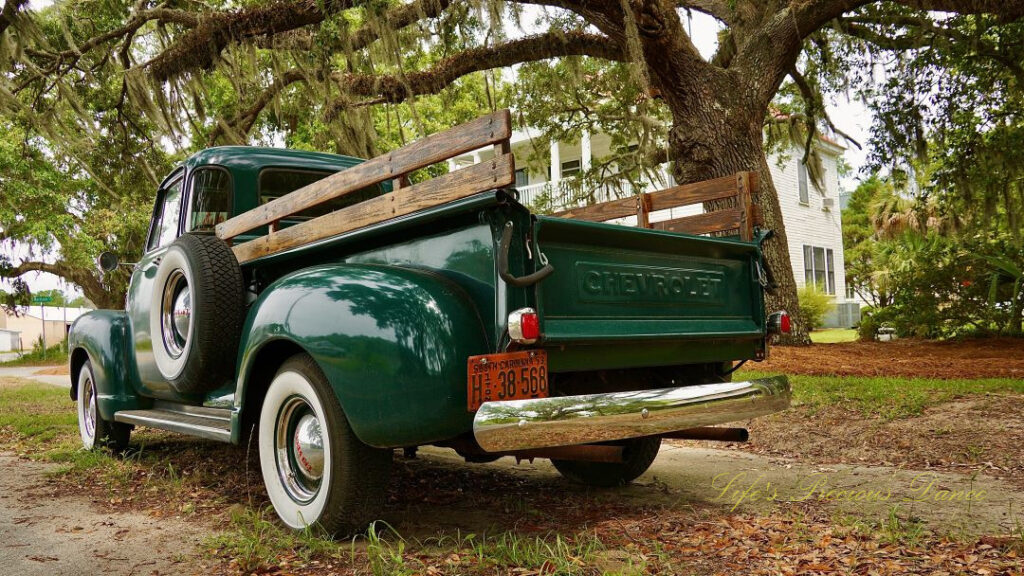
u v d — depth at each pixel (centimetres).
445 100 1395
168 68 1123
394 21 1071
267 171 486
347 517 289
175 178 521
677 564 267
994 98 1359
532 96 1584
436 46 1210
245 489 412
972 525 311
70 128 1326
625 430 271
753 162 1091
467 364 257
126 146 1402
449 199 271
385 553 277
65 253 2048
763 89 1079
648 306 323
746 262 387
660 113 1605
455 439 311
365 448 288
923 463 441
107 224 2077
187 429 390
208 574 269
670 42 1033
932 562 259
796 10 1066
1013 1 959
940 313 1370
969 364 928
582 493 397
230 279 368
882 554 271
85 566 280
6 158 1789
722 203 621
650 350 323
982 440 475
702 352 354
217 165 473
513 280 256
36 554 296
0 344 5575
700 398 293
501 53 1223
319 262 350
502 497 388
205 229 471
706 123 1074
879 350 1130
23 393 1120
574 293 289
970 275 1325
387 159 300
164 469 477
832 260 2494
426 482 429
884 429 525
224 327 361
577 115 1672
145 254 540
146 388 481
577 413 260
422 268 300
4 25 1013
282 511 316
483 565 264
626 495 388
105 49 1270
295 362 307
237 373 338
